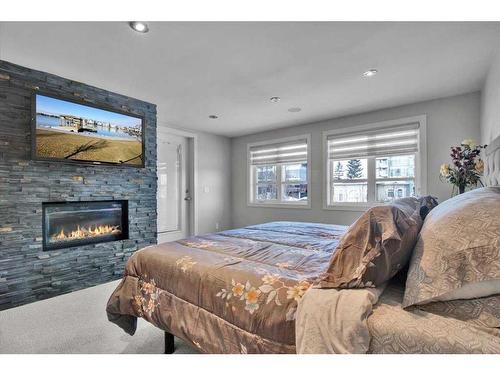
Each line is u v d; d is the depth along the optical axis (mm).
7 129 2373
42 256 2592
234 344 1099
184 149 4949
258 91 3092
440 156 3281
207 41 2041
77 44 2074
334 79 2752
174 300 1393
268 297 1057
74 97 2793
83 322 2080
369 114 3852
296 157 4680
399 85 2900
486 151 2158
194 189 4969
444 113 3256
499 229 779
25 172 2488
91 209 3055
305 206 4547
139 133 3375
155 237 3660
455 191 3137
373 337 786
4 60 2336
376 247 928
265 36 1978
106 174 3133
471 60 2340
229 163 5656
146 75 2664
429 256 865
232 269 1269
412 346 739
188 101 3453
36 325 2029
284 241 1895
